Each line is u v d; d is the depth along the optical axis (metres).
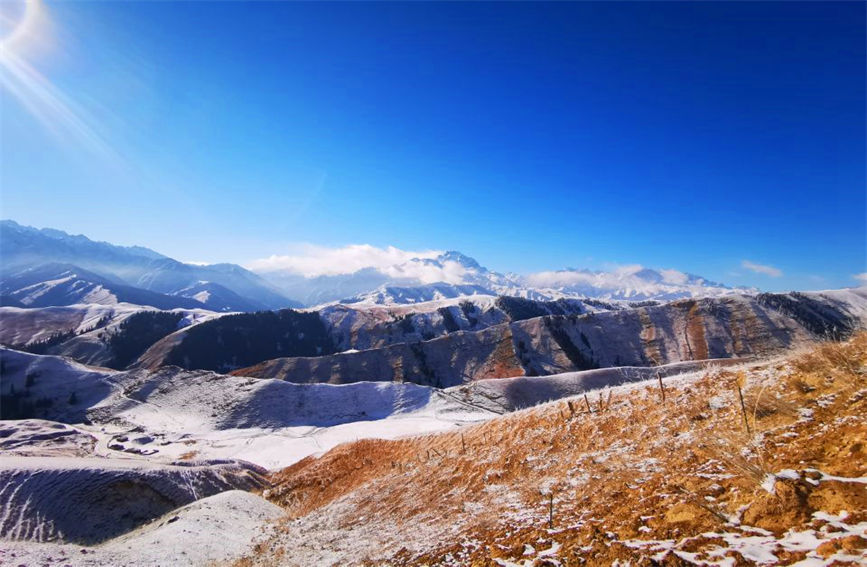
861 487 5.40
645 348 189.38
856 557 4.23
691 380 16.41
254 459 74.56
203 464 51.50
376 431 86.81
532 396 117.50
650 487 9.05
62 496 31.81
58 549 17.38
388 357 179.88
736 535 5.65
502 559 8.33
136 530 30.02
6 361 144.12
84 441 79.75
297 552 18.00
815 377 10.62
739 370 15.02
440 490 19.31
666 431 13.14
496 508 13.11
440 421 93.06
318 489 34.56
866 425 6.93
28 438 74.81
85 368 150.38
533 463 16.73
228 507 29.62
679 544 5.95
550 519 9.32
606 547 6.87
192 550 20.33
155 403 122.38
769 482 6.19
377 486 25.86
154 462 46.62
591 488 10.99
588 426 17.19
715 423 11.52
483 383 124.19
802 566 4.45
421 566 10.06
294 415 110.69
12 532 27.67
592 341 193.75
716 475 8.05
